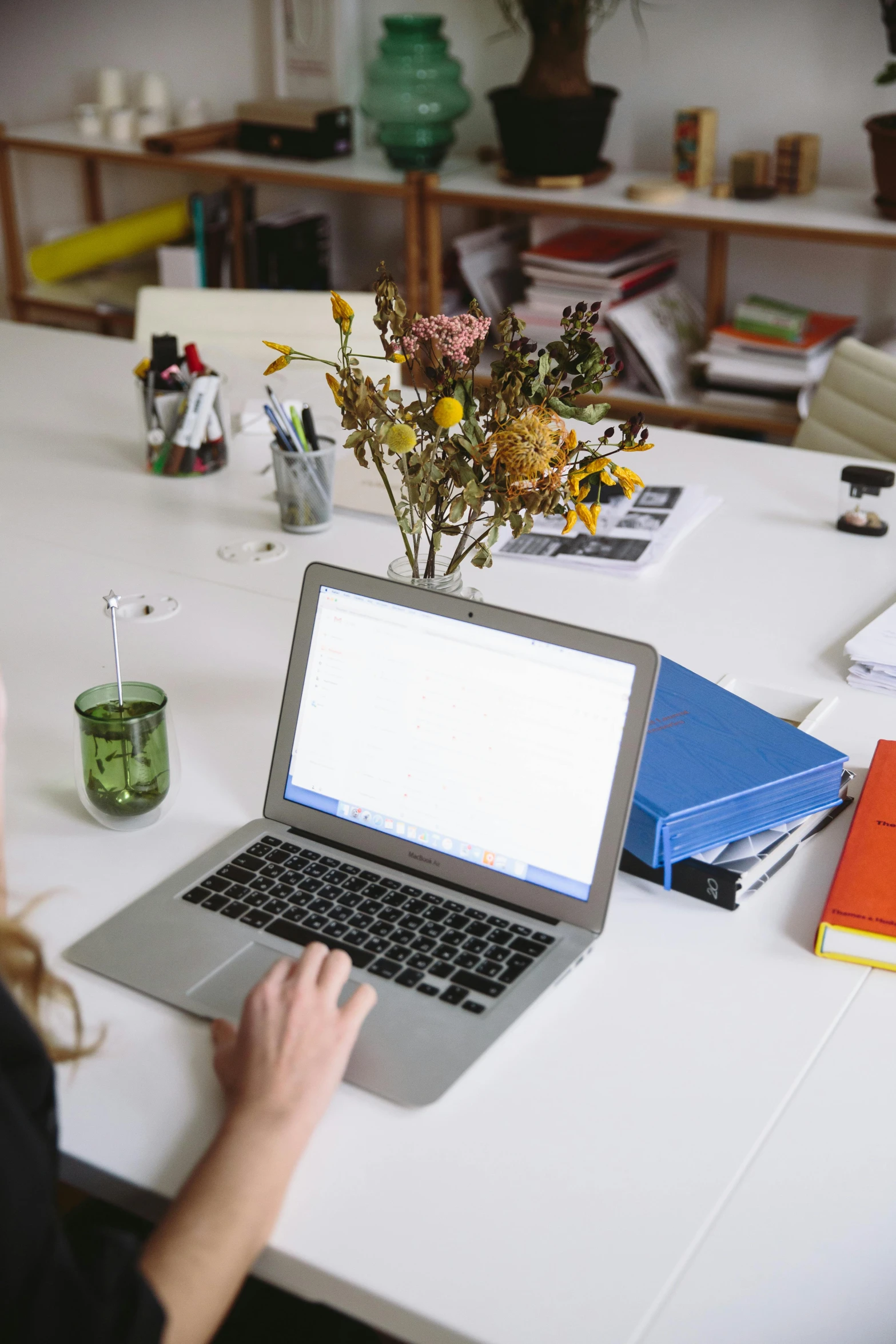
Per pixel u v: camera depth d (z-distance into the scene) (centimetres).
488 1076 86
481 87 354
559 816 98
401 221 381
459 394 114
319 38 355
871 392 208
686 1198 78
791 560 166
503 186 318
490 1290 72
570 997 94
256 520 179
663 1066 88
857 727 128
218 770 121
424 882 103
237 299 242
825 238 274
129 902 103
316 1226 75
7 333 260
